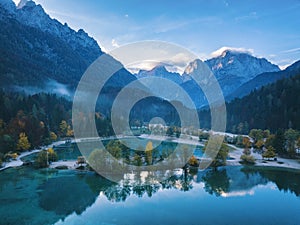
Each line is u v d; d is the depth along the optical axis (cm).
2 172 5828
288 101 12181
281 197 4612
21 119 8512
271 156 7456
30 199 4300
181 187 4966
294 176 6025
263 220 3684
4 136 7350
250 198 4525
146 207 3959
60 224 3438
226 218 3703
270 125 11469
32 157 7162
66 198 4334
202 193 4681
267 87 14725
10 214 3753
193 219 3634
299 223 3619
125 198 4309
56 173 5728
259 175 6072
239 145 9669
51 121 10512
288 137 8175
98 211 3828
